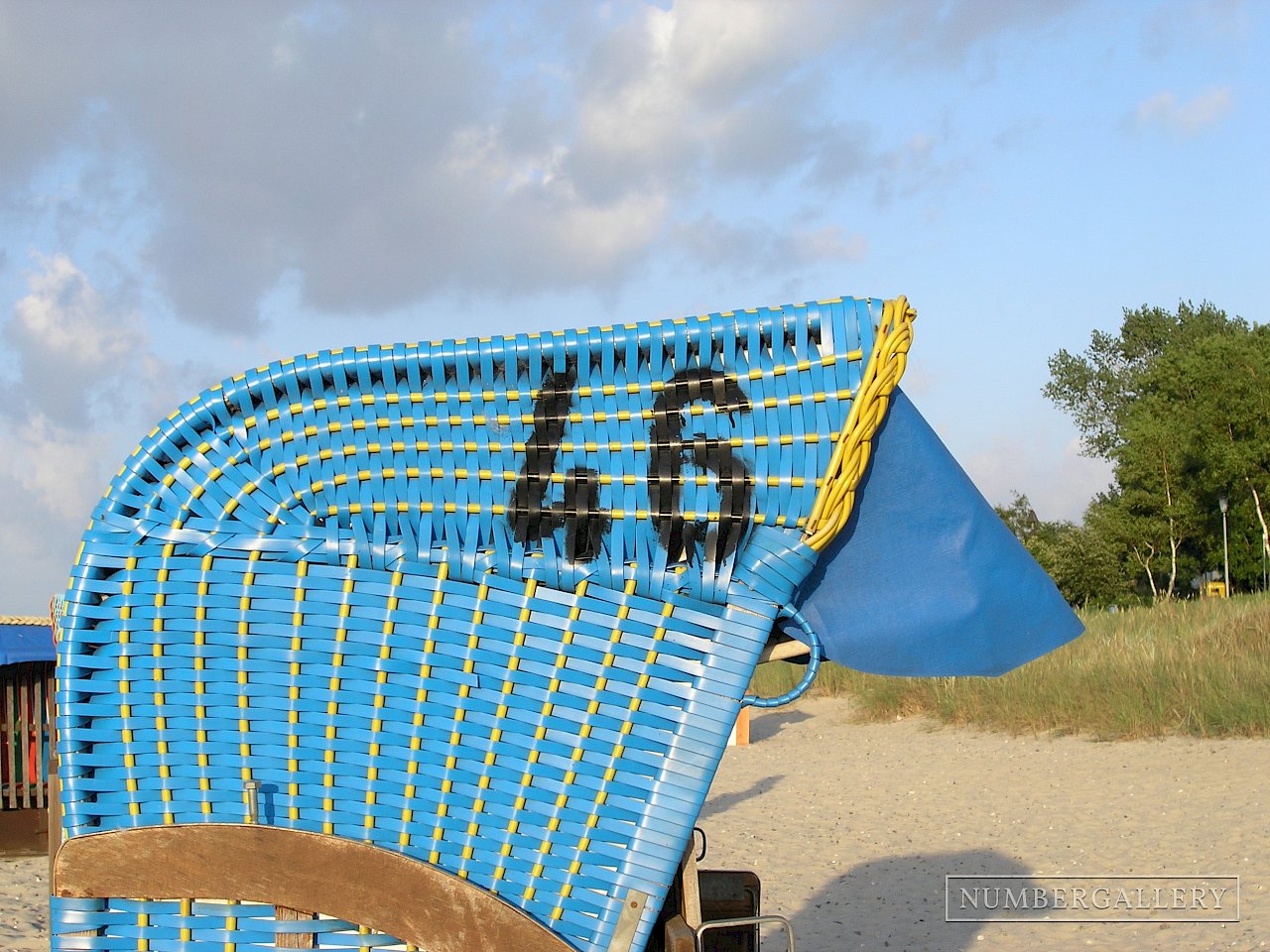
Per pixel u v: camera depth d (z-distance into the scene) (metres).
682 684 2.72
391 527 2.80
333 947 2.76
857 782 12.97
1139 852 8.55
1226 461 39.88
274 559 2.79
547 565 2.75
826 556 2.81
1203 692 13.50
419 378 2.79
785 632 2.90
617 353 2.76
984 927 6.86
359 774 2.78
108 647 2.80
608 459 2.75
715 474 2.71
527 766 2.74
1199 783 10.80
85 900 2.74
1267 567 38.22
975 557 2.81
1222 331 62.75
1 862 9.84
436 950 2.68
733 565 2.71
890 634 2.82
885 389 2.64
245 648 2.78
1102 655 16.17
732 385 2.72
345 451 2.80
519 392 2.78
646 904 2.70
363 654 2.77
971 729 15.62
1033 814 10.34
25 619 10.36
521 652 2.74
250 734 2.79
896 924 7.04
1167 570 43.62
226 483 2.81
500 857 2.74
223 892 2.72
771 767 14.73
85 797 2.80
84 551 2.79
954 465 2.83
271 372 2.80
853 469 2.66
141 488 2.83
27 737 10.26
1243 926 6.48
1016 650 2.86
